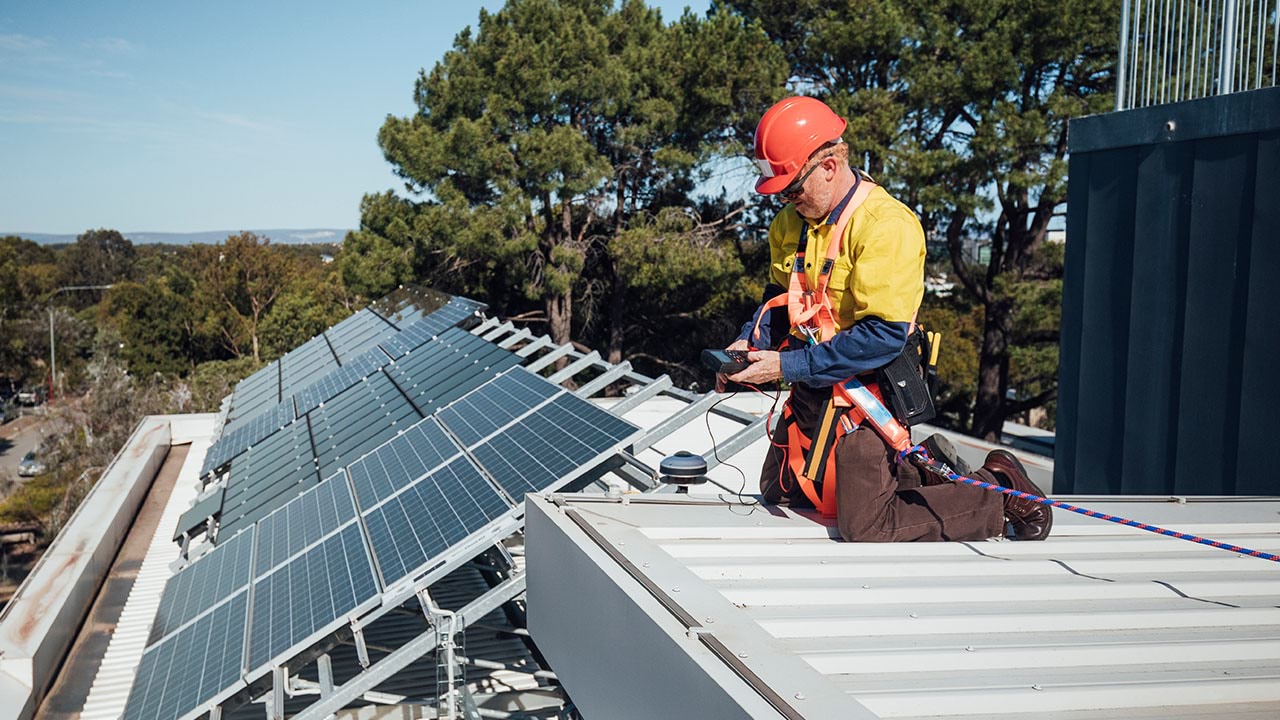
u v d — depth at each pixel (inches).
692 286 1105.4
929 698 83.0
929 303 1158.3
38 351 3016.7
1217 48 233.5
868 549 126.1
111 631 315.0
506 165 979.3
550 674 198.1
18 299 3380.9
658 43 1074.1
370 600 188.1
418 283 1082.1
